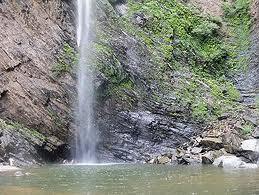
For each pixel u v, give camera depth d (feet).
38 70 67.15
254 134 67.87
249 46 98.22
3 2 70.08
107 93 71.72
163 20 90.53
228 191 35.22
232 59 96.02
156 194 34.32
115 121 70.95
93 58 72.79
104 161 68.13
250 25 102.47
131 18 86.58
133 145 70.44
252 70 92.99
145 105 74.79
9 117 62.13
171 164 62.13
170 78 80.74
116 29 81.41
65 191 35.63
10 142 57.72
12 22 69.31
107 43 77.82
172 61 84.38
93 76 70.90
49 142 63.16
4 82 63.67
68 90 68.28
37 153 61.21
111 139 69.92
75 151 66.54
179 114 75.10
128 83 75.10
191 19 97.55
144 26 86.48
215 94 82.28
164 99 76.59
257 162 58.65
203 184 39.40
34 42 69.46
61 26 74.38
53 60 69.46
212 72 90.63
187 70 85.30
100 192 35.29
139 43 82.07
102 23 80.38
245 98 85.46
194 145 68.03
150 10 90.33
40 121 63.67
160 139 72.18
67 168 55.06
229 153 62.18
